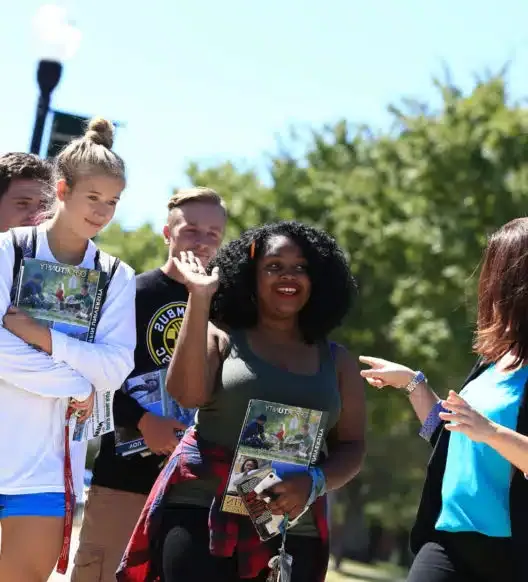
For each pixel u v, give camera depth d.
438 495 5.90
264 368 5.91
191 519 5.83
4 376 5.92
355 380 6.29
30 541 5.95
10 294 6.04
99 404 6.20
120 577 5.95
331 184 39.88
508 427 5.59
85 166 6.09
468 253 34.28
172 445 7.19
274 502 5.74
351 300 6.34
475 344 5.90
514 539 5.48
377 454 43.66
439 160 34.97
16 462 5.96
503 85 35.88
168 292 7.59
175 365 5.85
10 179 7.34
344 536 50.44
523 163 34.50
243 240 6.25
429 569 5.78
